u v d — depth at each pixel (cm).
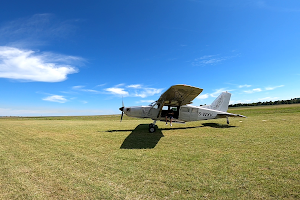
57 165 416
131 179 329
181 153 492
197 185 296
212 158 436
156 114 965
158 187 294
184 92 781
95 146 606
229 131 824
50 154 512
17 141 716
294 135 650
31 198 267
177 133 840
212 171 354
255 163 388
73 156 489
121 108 1005
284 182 294
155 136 773
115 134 849
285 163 380
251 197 253
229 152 481
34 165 418
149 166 395
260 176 321
